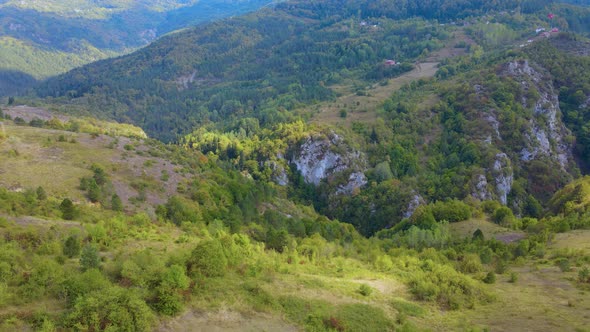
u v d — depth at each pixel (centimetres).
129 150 10056
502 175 13425
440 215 10031
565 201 10562
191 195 8312
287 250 5741
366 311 3828
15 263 3359
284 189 14638
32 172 7306
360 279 5019
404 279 5175
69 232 4450
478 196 12594
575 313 4216
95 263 3500
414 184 13150
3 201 5125
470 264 6156
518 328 3812
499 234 8688
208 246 3878
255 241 6112
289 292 3906
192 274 3641
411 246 7862
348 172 14350
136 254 3866
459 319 4041
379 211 12669
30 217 4956
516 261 6606
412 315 4016
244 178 11956
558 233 8156
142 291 3164
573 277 5519
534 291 5034
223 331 3097
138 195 7581
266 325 3288
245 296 3575
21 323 2661
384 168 14262
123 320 2786
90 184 6912
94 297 2875
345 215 13388
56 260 3675
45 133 9988
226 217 7375
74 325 2675
